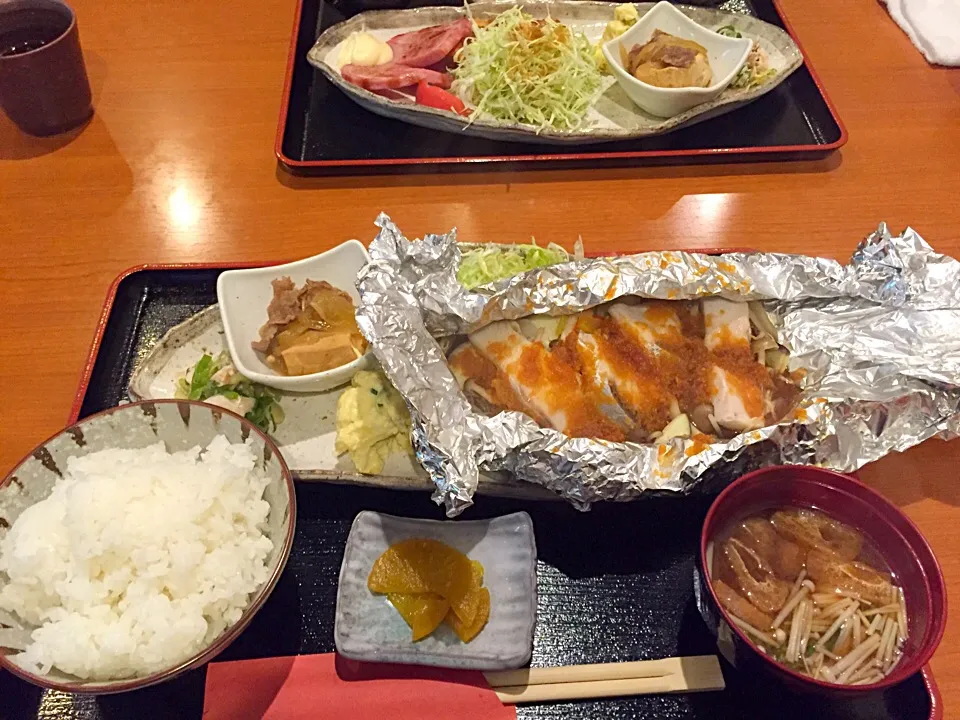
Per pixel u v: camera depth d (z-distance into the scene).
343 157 0.59
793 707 0.36
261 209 0.56
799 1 0.73
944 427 0.41
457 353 0.44
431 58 0.64
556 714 0.37
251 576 0.37
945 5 0.69
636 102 0.62
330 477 0.42
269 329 0.46
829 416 0.39
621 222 0.55
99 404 0.46
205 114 0.62
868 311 0.44
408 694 0.36
